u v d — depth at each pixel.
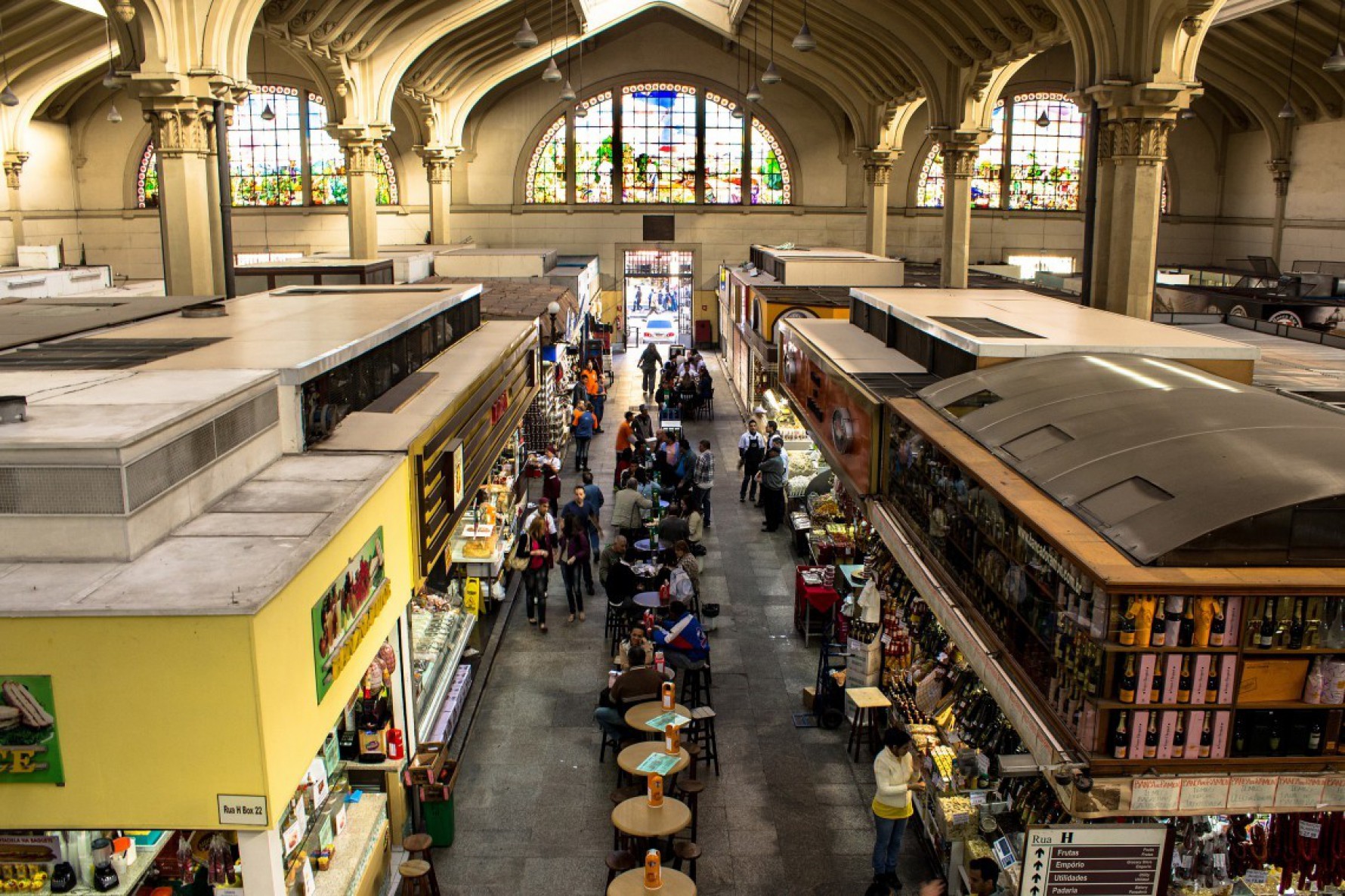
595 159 36.50
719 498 18.94
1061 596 5.99
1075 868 5.87
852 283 24.27
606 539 15.92
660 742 8.70
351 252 25.25
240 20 14.42
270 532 5.79
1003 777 7.61
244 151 35.41
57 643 4.78
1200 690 5.48
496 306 18.88
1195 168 35.72
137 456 5.39
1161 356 9.66
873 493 10.43
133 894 6.30
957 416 9.18
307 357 7.84
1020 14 19.33
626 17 31.09
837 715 10.56
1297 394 8.74
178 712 4.84
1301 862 6.18
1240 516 5.46
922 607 9.68
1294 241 31.47
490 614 13.16
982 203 36.62
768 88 36.06
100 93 34.00
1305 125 30.83
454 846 8.58
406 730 7.89
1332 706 5.51
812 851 8.58
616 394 28.89
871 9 23.41
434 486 8.31
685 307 37.72
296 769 5.28
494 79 33.28
